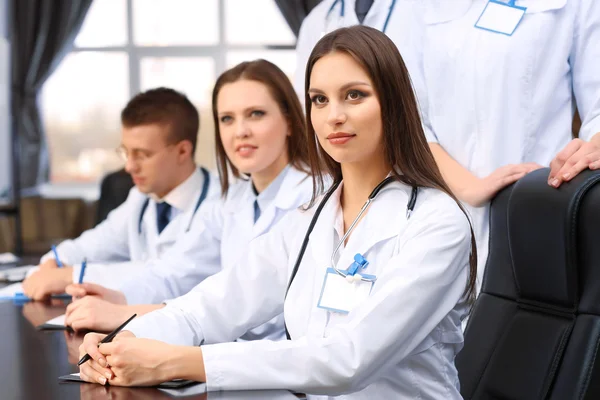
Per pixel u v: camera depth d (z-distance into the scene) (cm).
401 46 227
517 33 198
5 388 114
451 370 123
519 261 128
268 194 192
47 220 632
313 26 259
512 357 125
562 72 198
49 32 707
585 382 111
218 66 735
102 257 266
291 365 108
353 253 121
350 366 107
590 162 124
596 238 115
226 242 197
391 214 121
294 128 188
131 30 733
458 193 189
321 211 129
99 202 367
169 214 241
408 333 110
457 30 207
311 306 122
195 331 132
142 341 113
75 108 739
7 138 507
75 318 162
